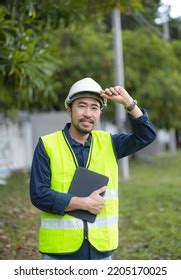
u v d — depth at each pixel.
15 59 5.82
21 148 16.12
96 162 3.33
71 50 17.30
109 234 3.27
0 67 5.89
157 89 18.52
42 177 3.23
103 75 17.38
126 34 18.62
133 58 18.39
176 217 8.34
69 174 3.26
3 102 10.62
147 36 18.59
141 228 7.55
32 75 6.07
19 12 6.20
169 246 6.32
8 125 15.02
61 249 3.21
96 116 3.31
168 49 18.89
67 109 3.42
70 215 3.21
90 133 3.42
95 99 3.31
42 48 6.83
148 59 18.55
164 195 10.80
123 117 14.49
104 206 3.27
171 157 25.53
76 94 3.28
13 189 11.30
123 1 6.93
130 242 6.70
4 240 6.57
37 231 7.34
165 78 18.88
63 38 17.12
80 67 17.25
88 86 3.27
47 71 6.40
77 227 3.20
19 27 6.12
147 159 23.23
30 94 6.81
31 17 6.39
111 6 7.01
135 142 3.38
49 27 7.20
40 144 3.31
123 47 18.34
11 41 5.82
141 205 9.66
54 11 7.00
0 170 14.14
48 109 19.45
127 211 8.98
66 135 3.35
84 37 17.36
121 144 3.43
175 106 19.25
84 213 3.21
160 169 18.12
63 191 3.23
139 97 18.31
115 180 3.37
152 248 6.29
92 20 7.46
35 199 3.21
